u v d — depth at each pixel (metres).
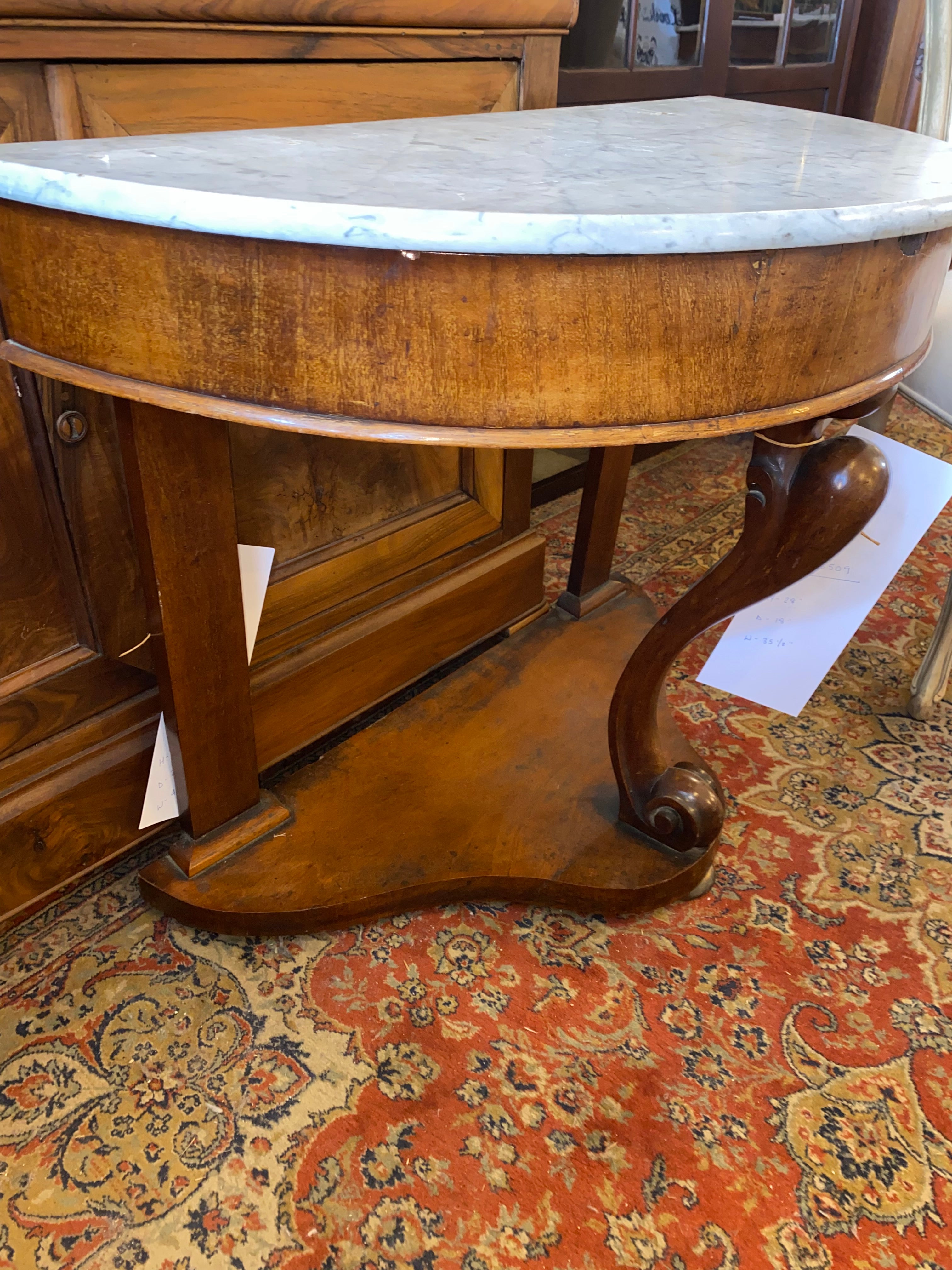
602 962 0.81
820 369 0.51
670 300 0.45
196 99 0.68
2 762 0.76
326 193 0.42
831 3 1.93
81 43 0.60
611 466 1.12
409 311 0.44
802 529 0.67
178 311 0.46
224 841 0.84
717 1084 0.71
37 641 0.76
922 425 1.93
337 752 0.98
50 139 0.63
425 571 1.07
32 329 0.51
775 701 0.84
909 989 0.79
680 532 1.56
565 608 1.23
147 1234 0.60
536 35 0.90
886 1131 0.68
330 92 0.76
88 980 0.78
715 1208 0.63
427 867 0.84
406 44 0.80
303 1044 0.73
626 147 0.61
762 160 0.57
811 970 0.80
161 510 0.67
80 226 0.46
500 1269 0.59
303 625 0.95
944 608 1.06
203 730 0.79
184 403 0.48
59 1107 0.68
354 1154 0.65
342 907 0.80
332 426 0.46
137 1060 0.71
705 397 0.48
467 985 0.78
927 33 0.96
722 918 0.85
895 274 0.51
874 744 1.09
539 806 0.91
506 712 1.05
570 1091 0.70
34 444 0.69
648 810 0.84
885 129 0.77
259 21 0.68
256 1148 0.65
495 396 0.46
